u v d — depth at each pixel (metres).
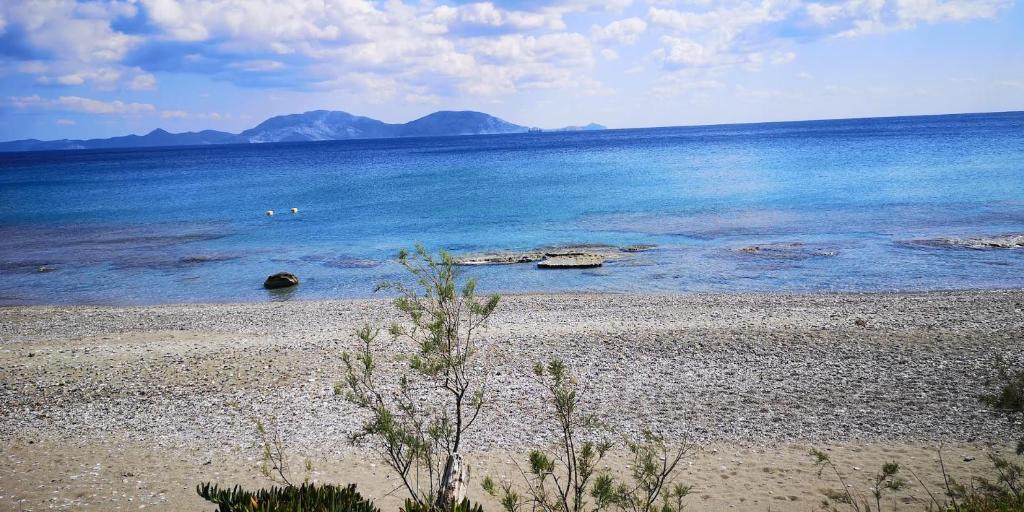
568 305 23.91
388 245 40.25
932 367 15.58
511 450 11.94
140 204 67.31
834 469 10.84
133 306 27.61
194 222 53.19
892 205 45.44
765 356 16.92
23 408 14.80
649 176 74.31
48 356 19.02
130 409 14.57
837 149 105.50
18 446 12.64
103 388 15.98
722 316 21.27
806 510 9.52
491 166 104.56
